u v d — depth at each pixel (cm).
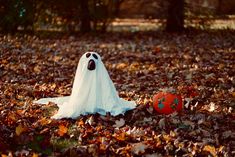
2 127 676
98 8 2164
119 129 690
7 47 1548
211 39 1894
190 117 752
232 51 1545
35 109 802
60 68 1235
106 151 596
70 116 742
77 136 661
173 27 2184
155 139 641
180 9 2167
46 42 1769
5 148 606
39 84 1030
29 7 1966
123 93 932
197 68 1216
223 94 918
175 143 627
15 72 1159
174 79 1084
